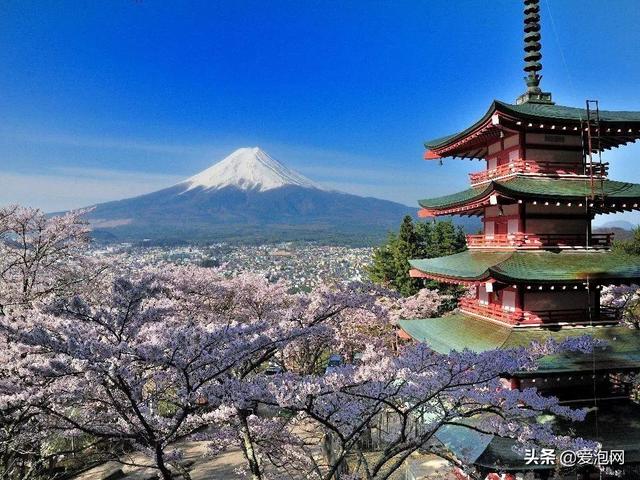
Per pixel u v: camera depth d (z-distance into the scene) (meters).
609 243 17.61
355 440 11.05
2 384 9.41
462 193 20.72
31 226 22.31
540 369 14.16
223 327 9.70
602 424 15.09
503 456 14.03
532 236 17.06
